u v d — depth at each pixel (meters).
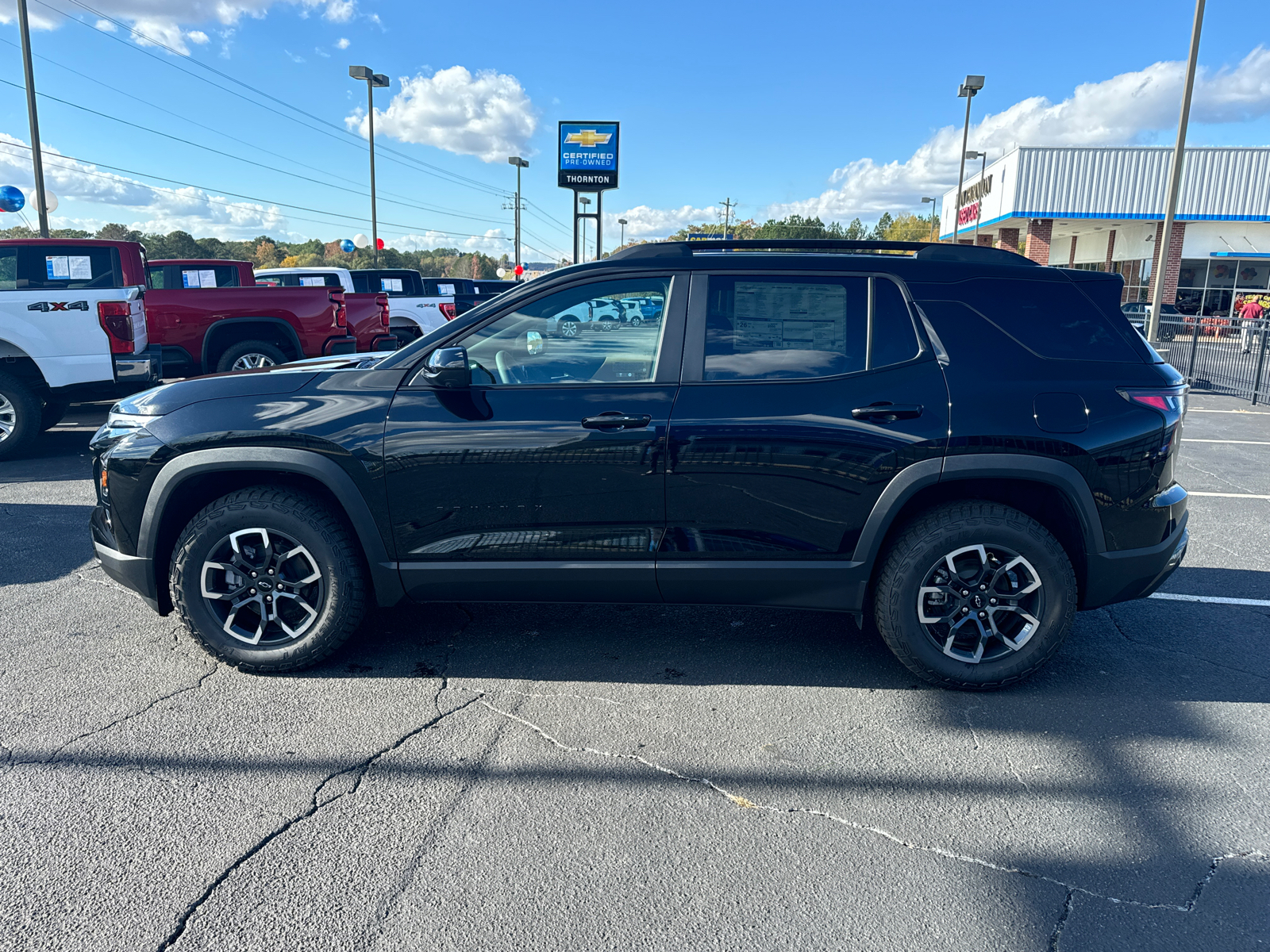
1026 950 2.06
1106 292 3.38
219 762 2.86
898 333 3.32
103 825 2.50
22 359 7.86
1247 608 4.39
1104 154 28.56
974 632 3.45
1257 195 28.19
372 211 36.06
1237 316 27.17
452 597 3.48
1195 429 10.54
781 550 3.32
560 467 3.28
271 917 2.14
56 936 2.07
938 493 3.38
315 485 3.50
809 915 2.17
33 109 19.08
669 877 2.31
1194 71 16.23
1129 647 3.89
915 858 2.40
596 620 4.16
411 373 3.40
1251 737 3.08
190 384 3.56
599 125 40.72
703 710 3.27
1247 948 2.07
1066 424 3.20
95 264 8.17
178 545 3.41
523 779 2.78
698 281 3.38
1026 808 2.64
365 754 2.92
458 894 2.23
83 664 3.60
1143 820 2.58
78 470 7.52
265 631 3.56
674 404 3.27
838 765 2.89
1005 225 32.78
